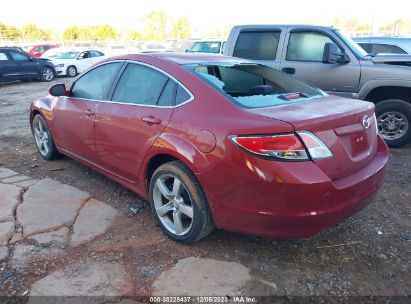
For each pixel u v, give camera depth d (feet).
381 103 19.29
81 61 64.03
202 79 10.27
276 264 9.68
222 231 11.18
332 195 8.49
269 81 12.01
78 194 13.57
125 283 8.93
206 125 9.28
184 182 9.78
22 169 16.26
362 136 9.91
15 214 12.06
